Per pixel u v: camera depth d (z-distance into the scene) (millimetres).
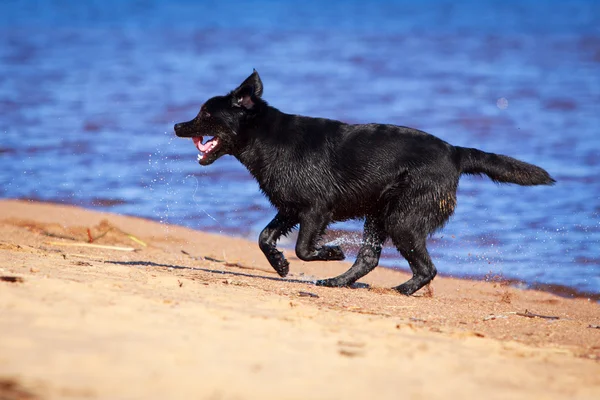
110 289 11312
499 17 103125
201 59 62688
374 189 15555
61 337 8258
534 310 15336
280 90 49031
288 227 16484
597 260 20078
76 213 23250
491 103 45188
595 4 119812
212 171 29250
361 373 8102
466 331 11336
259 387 7324
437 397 7566
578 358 10266
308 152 15570
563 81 53062
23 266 13078
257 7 114125
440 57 65688
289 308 11555
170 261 17797
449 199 15656
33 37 75750
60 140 33719
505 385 8328
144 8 109188
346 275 16125
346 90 49406
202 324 9500
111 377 7207
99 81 51031
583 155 32125
